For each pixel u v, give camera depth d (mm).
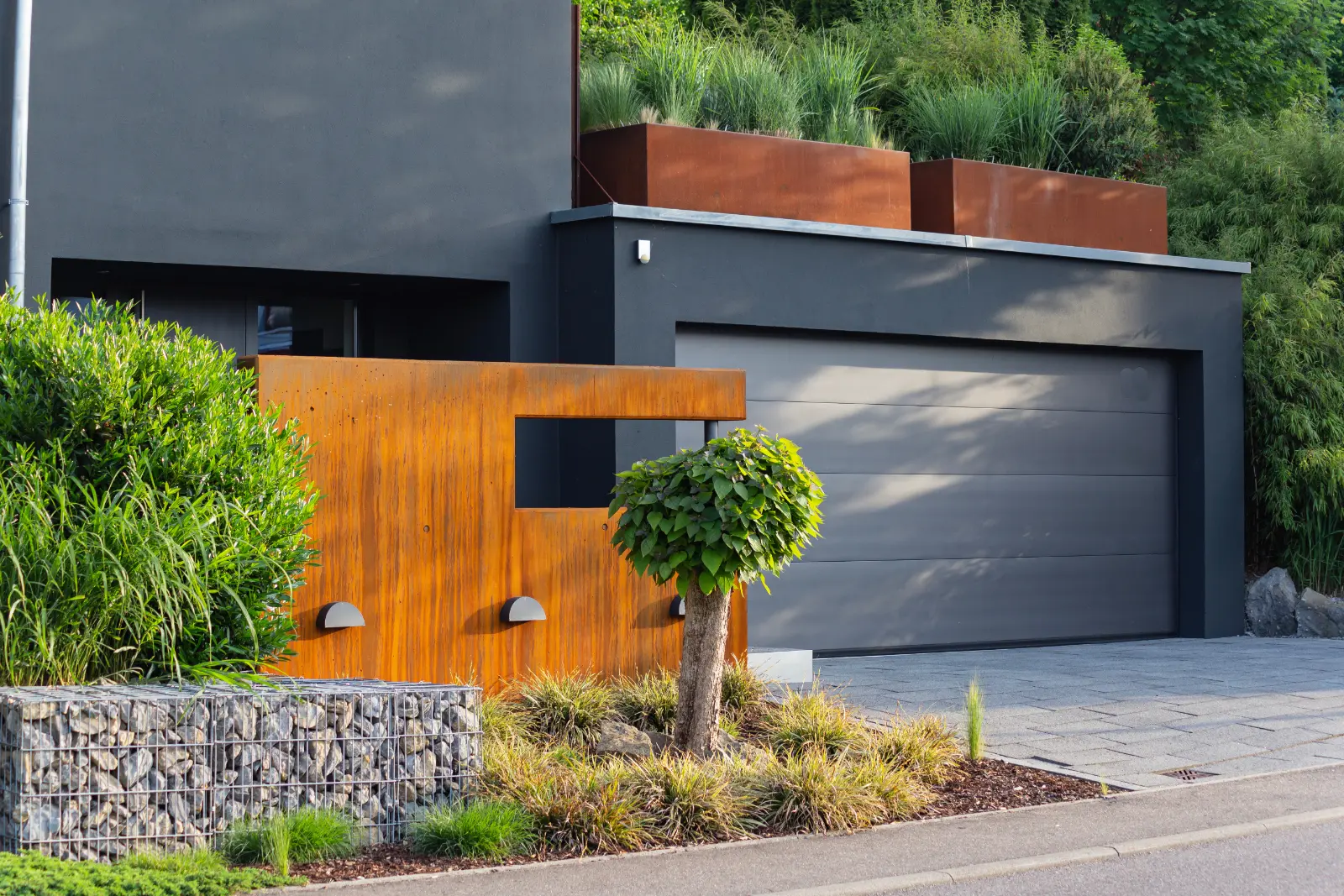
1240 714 9117
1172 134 22844
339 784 5777
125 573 5711
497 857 5527
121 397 6164
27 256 9547
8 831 5176
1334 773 7316
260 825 5488
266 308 11711
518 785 6008
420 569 7828
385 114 10758
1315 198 15812
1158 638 14172
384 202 10727
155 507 5934
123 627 5930
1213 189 16188
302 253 10414
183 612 5988
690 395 8648
